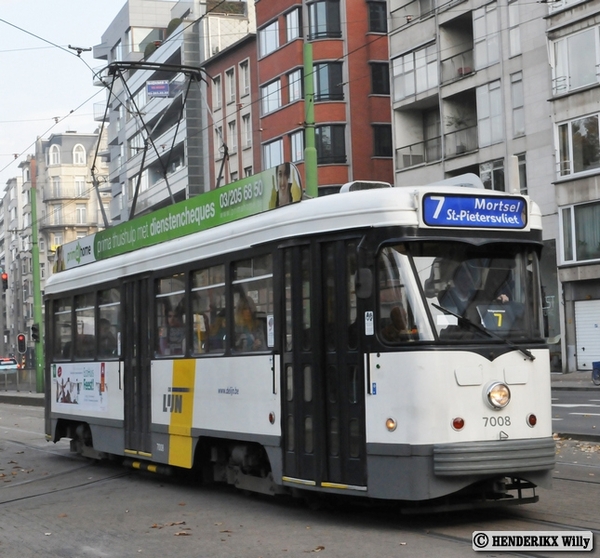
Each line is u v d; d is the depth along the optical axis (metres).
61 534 9.62
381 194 9.10
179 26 57.62
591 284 35.12
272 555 8.09
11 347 116.25
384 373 8.87
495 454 8.68
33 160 111.31
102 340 14.66
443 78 40.09
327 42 45.69
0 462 16.77
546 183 36.25
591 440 15.55
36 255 43.78
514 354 9.02
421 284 8.87
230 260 11.04
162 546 8.74
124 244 14.31
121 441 13.78
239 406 10.73
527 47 36.62
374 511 9.91
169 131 58.00
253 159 50.38
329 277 9.48
